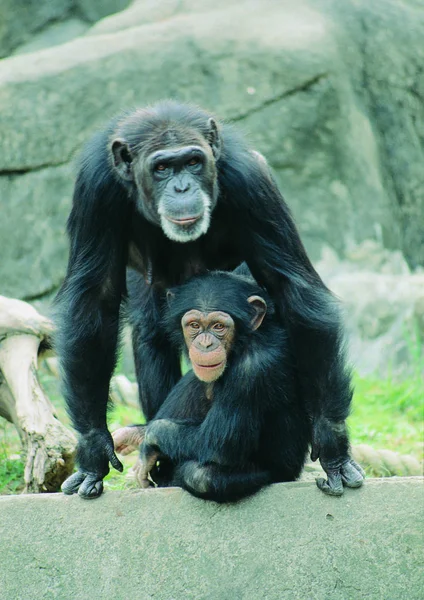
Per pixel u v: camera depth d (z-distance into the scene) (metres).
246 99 27.52
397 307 25.98
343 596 9.89
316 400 10.61
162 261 11.74
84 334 10.76
